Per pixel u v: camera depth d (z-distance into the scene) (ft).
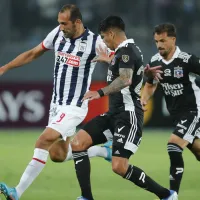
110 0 220.02
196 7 220.64
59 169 116.98
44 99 194.59
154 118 194.08
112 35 75.66
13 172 113.39
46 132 79.82
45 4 218.38
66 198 87.20
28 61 86.69
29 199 86.28
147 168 120.47
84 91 83.82
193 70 85.15
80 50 82.79
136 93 77.00
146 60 199.72
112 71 76.07
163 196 78.18
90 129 79.15
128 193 91.97
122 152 75.41
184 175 111.45
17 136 177.99
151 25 218.59
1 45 200.13
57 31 84.58
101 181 103.71
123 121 76.33
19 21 214.48
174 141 84.74
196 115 85.92
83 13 216.13
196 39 217.56
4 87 193.67
